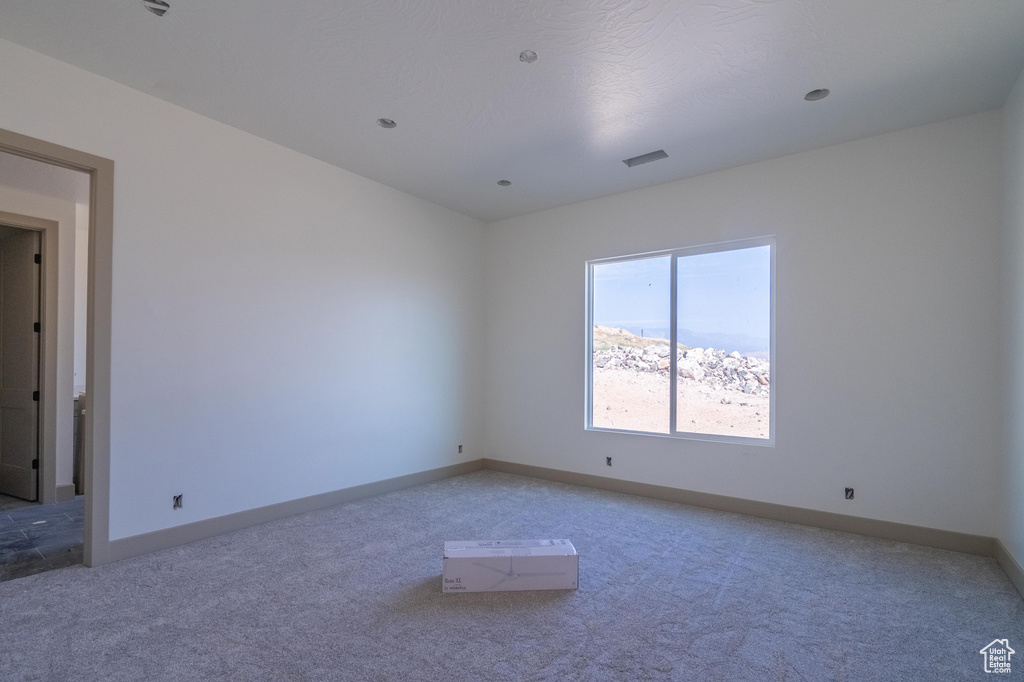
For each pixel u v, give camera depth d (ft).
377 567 9.98
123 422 10.33
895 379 11.93
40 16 8.29
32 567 9.84
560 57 9.33
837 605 8.60
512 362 19.08
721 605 8.57
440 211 18.02
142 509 10.57
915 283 11.75
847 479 12.45
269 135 12.65
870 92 10.36
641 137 12.55
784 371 13.35
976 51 8.95
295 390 13.43
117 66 9.75
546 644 7.32
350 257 14.89
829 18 8.17
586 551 10.99
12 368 15.25
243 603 8.44
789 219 13.42
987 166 11.00
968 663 6.97
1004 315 10.52
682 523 12.94
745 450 13.89
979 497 10.96
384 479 15.76
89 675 6.48
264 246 12.82
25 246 15.10
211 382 11.74
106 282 10.12
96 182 10.04
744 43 8.85
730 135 12.36
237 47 9.13
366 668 6.69
